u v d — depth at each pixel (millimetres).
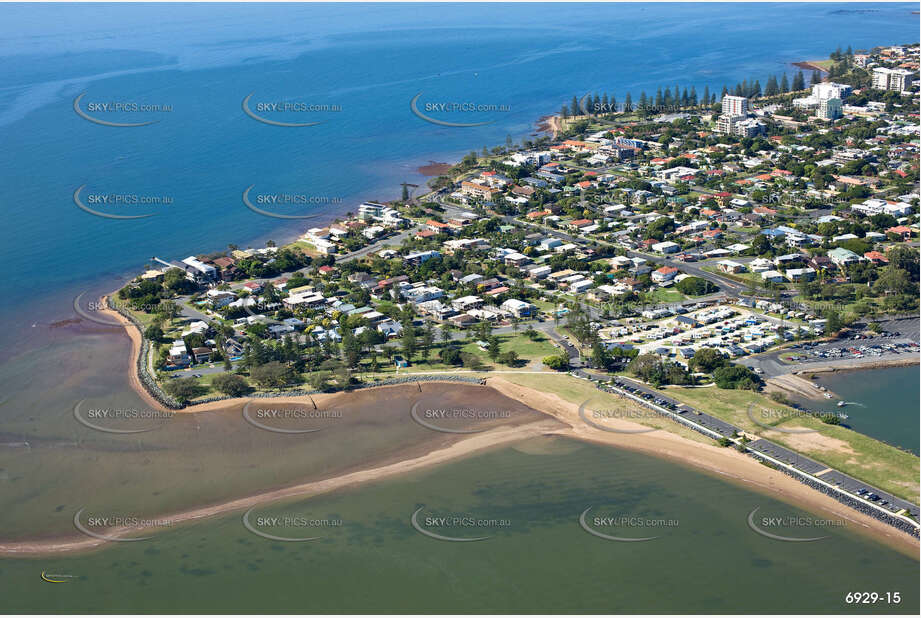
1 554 172750
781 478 189250
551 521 178250
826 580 156875
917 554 163500
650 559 164625
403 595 157125
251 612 153625
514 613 151750
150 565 167750
